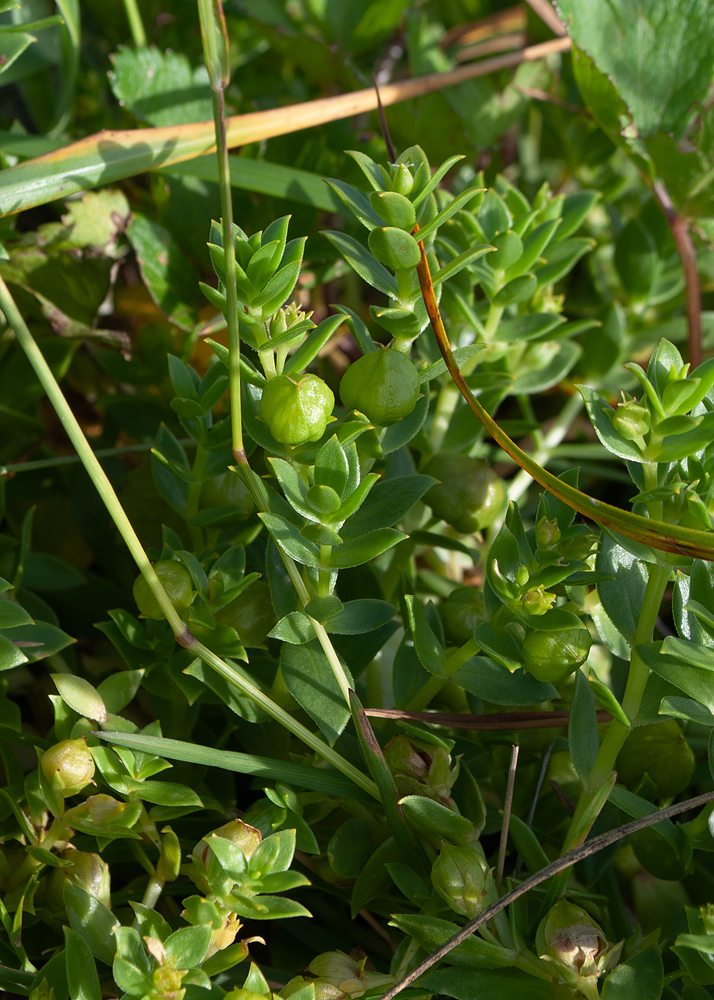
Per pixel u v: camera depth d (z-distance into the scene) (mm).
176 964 334
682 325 470
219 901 341
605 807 370
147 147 406
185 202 447
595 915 355
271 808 355
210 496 378
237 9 558
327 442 344
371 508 359
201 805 354
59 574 403
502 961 342
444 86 483
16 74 479
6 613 351
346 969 344
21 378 436
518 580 350
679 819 390
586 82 449
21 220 465
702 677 344
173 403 369
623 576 357
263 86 533
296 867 367
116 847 363
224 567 364
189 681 362
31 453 428
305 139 463
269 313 352
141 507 417
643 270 463
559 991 341
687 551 341
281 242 349
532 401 489
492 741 372
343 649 369
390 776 352
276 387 345
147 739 353
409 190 359
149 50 456
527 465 354
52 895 353
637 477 352
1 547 396
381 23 538
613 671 394
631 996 337
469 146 506
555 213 421
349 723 368
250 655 379
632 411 348
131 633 365
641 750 370
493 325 409
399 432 364
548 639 346
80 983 336
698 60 440
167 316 434
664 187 451
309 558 349
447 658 365
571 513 356
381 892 357
